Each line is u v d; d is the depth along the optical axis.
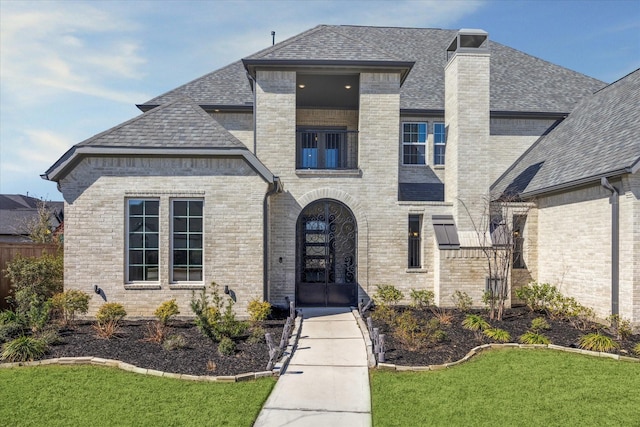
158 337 9.54
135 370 7.87
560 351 9.34
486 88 14.02
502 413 6.39
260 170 11.82
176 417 6.18
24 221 34.94
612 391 7.20
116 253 11.83
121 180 11.90
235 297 11.91
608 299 11.38
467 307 13.02
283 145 13.82
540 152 16.92
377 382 7.55
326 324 11.46
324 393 7.22
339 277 14.02
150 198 12.05
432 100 18.03
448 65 14.84
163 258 11.88
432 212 14.09
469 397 6.94
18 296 11.52
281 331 10.63
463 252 13.49
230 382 7.52
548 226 14.09
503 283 12.38
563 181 12.77
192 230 12.08
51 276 12.88
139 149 11.59
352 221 14.07
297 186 13.81
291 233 13.73
